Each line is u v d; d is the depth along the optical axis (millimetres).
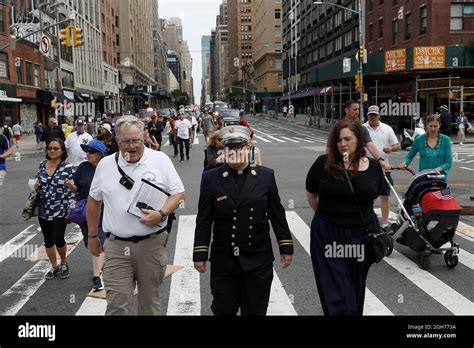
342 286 4062
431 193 6609
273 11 107375
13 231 9531
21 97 40500
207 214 3908
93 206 4223
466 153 22781
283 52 104312
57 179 6371
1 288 6266
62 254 6578
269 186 3910
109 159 4090
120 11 91875
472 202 10367
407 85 35969
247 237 3775
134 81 99188
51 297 5902
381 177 4258
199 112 61219
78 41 26359
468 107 33906
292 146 28641
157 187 4000
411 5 37844
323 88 51281
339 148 4113
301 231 8969
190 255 7559
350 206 4113
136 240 3982
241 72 143500
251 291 3861
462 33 34438
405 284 6145
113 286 3977
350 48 55375
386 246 4156
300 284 6160
